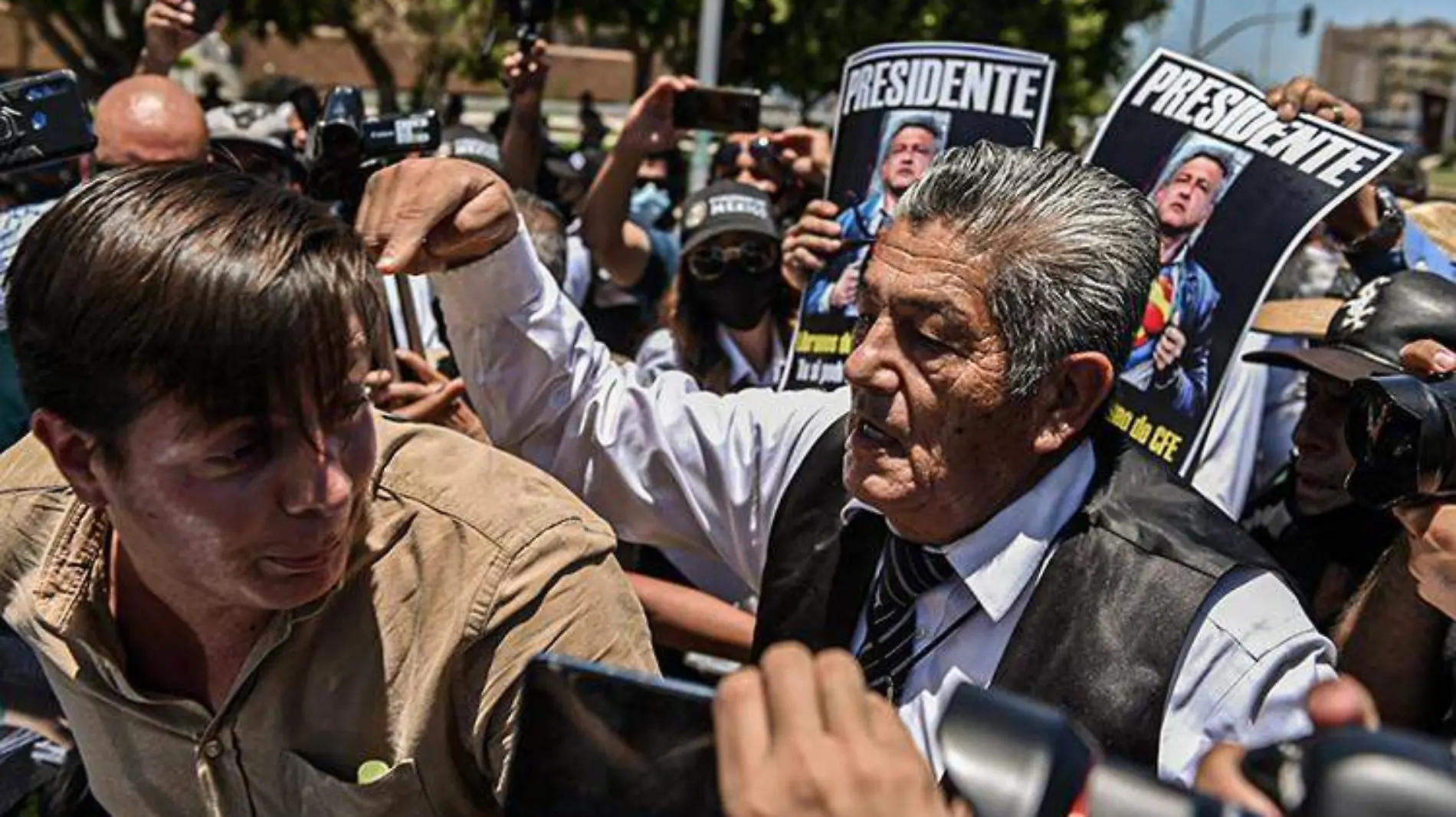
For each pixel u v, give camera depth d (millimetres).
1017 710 698
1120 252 1358
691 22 13375
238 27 14211
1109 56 15547
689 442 1826
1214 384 2004
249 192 1106
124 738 1363
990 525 1437
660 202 6219
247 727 1292
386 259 1609
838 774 687
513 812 930
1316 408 2045
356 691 1272
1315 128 2018
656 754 900
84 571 1308
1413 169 4371
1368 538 2002
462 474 1295
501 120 5520
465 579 1244
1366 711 668
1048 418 1396
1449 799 573
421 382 2172
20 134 1830
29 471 1358
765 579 1675
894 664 1521
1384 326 1924
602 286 4312
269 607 1173
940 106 2375
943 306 1348
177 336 1040
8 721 1845
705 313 3180
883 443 1413
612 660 1276
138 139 2838
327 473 1126
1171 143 2115
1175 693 1364
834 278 2455
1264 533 2328
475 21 15086
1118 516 1439
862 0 13430
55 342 1082
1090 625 1387
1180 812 662
